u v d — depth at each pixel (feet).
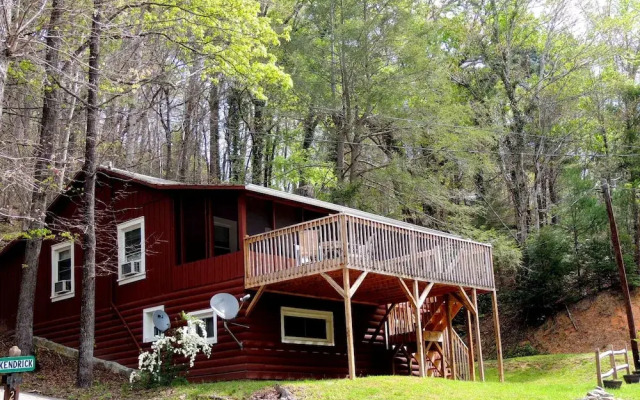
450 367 67.00
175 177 128.98
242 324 55.16
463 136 99.66
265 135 116.26
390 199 103.71
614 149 106.83
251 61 73.82
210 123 124.06
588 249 95.55
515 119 111.75
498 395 44.80
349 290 48.80
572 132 112.98
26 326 59.26
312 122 113.70
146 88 115.24
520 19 114.32
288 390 44.91
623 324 87.76
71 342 67.46
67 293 69.41
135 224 65.51
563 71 113.80
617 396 48.08
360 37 97.25
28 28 56.34
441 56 102.78
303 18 112.37
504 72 112.78
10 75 62.39
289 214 65.41
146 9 65.00
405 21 97.91
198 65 103.40
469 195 110.93
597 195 103.55
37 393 51.83
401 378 49.37
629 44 116.57
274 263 53.78
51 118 61.57
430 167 106.32
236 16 60.18
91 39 57.52
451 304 66.54
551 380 72.79
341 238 49.70
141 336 62.08
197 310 58.34
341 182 103.50
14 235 71.82
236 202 62.13
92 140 57.62
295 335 59.88
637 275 92.79
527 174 118.73
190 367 54.65
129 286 64.64
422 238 57.88
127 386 52.90
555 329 94.02
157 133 133.49
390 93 96.68
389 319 71.36
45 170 57.72
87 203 57.21
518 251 95.09
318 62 100.89
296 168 109.50
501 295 102.53
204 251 61.87
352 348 48.16
